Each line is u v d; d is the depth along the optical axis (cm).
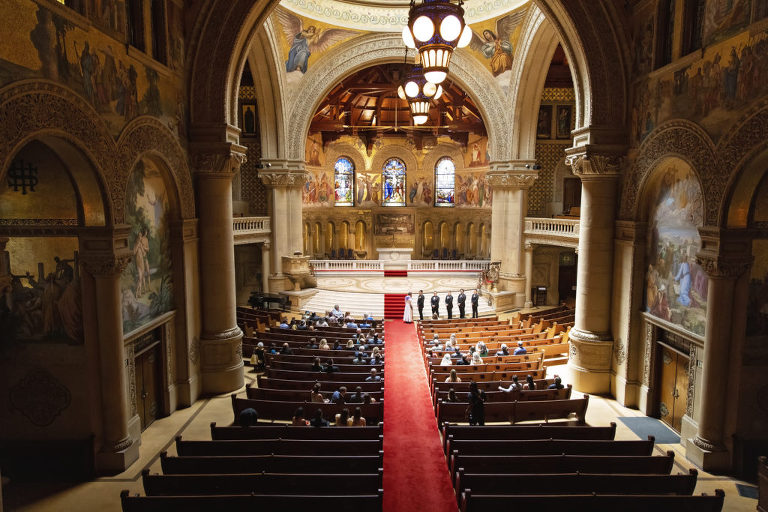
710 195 1181
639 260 1566
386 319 2773
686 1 1302
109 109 1131
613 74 1596
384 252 3934
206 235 1650
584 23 1584
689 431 1295
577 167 1700
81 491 1098
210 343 1672
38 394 1154
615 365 1680
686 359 1369
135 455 1238
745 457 1177
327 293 3162
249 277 3272
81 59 1027
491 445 1094
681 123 1302
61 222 1111
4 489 1108
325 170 4634
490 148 3064
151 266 1409
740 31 1077
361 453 1079
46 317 1133
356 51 2936
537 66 2742
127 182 1227
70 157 1039
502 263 3136
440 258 4738
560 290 3425
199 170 1608
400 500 1033
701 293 1265
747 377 1176
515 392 1434
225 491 924
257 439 1125
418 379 1780
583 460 1012
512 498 845
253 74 2766
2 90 803
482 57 2892
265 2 1617
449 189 4756
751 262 1138
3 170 812
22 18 858
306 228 4491
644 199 1544
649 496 845
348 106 3994
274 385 1516
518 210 3031
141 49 1312
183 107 1551
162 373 1488
